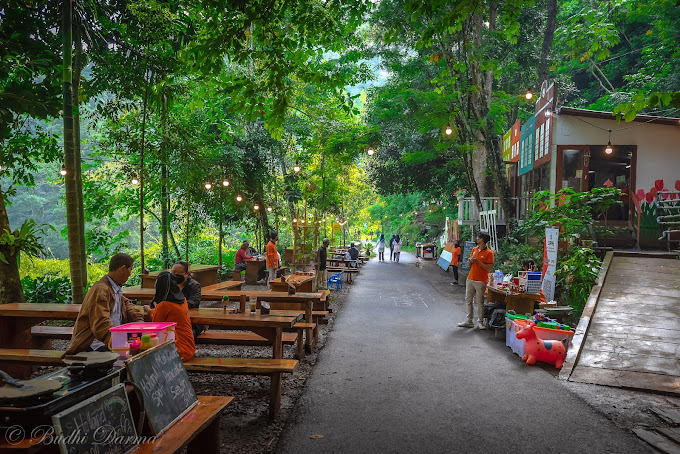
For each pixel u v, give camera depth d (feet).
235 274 57.88
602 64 97.71
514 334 25.03
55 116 38.32
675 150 46.80
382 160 95.14
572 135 47.14
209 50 21.80
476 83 52.11
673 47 74.64
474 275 31.48
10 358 16.03
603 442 14.30
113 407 8.27
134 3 32.78
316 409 16.69
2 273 26.89
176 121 47.93
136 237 144.05
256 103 24.21
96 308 14.37
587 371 20.92
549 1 61.57
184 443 9.11
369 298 46.73
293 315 20.68
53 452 7.25
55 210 158.20
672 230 43.45
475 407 17.03
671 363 21.24
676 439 14.15
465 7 21.84
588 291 31.86
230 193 59.98
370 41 69.97
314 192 74.18
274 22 22.59
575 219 36.65
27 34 36.60
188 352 16.66
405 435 14.55
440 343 27.17
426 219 140.77
